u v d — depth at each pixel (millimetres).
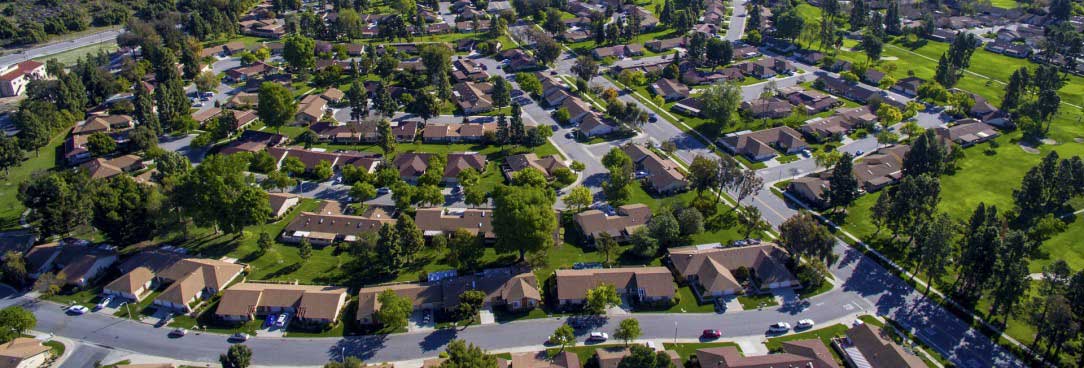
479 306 143750
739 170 189750
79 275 155625
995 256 138375
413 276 159375
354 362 120312
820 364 125875
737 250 162750
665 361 121625
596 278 151875
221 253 169000
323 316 142250
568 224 182750
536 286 150500
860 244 172250
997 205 191125
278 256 168250
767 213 189125
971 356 133000
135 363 131875
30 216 174625
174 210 174625
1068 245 170625
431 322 143500
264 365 131625
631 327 131625
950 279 156875
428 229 177875
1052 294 129875
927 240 147875
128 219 166375
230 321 144500
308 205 195125
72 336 139500
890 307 147750
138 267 156750
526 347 136250
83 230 179750
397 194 185875
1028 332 139000
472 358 117375
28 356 128875
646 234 167125
